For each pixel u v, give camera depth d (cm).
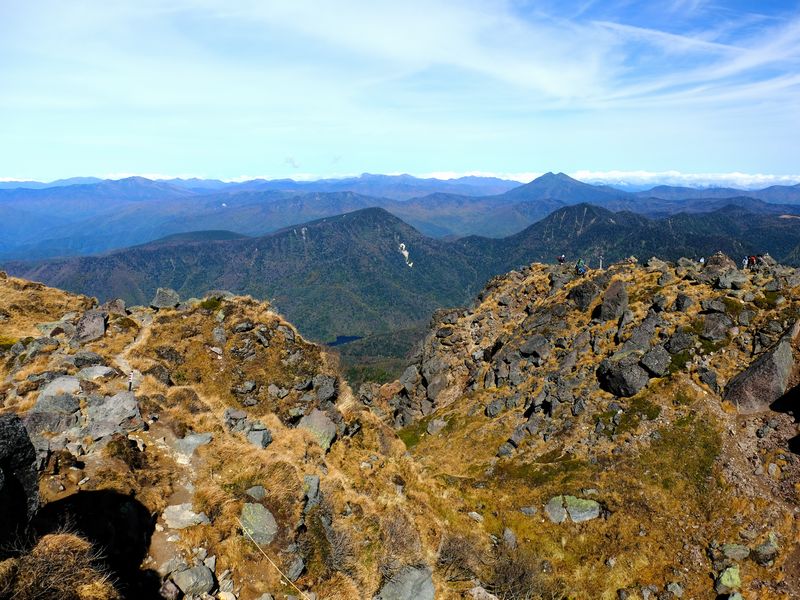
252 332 4594
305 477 2584
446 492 3922
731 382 4591
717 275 5884
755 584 3127
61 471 1980
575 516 3900
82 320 4103
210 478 2320
